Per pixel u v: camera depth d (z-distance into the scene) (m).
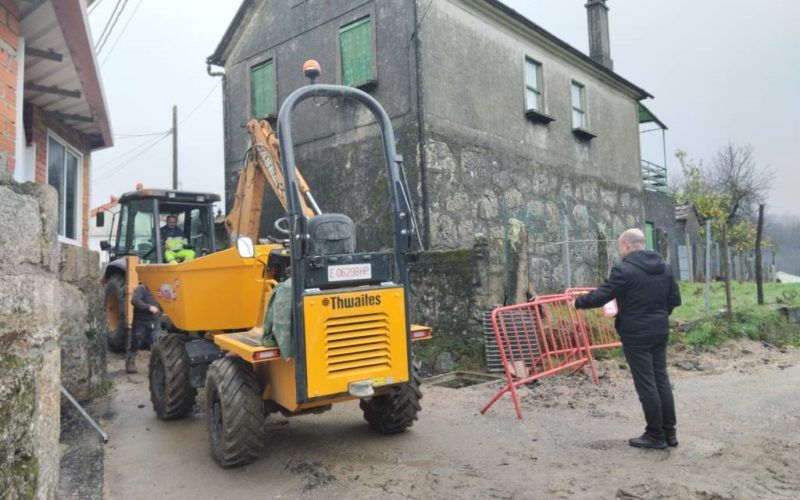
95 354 7.60
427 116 10.98
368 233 11.59
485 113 12.38
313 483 4.38
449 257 8.98
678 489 3.97
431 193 10.85
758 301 12.43
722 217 27.59
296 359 4.34
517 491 4.08
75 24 5.39
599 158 16.52
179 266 6.36
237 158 14.66
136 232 10.48
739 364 8.31
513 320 7.16
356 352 4.54
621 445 5.00
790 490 3.91
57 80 6.65
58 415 3.04
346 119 12.18
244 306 6.07
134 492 4.36
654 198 21.38
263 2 14.06
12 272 2.59
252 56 14.31
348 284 4.67
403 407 5.38
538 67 14.41
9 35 4.96
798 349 9.53
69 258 6.72
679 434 5.25
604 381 7.38
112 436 5.80
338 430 5.77
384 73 11.52
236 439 4.67
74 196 8.63
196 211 10.91
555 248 13.60
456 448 5.10
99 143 9.22
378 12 11.66
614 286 4.88
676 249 22.47
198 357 5.95
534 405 6.43
